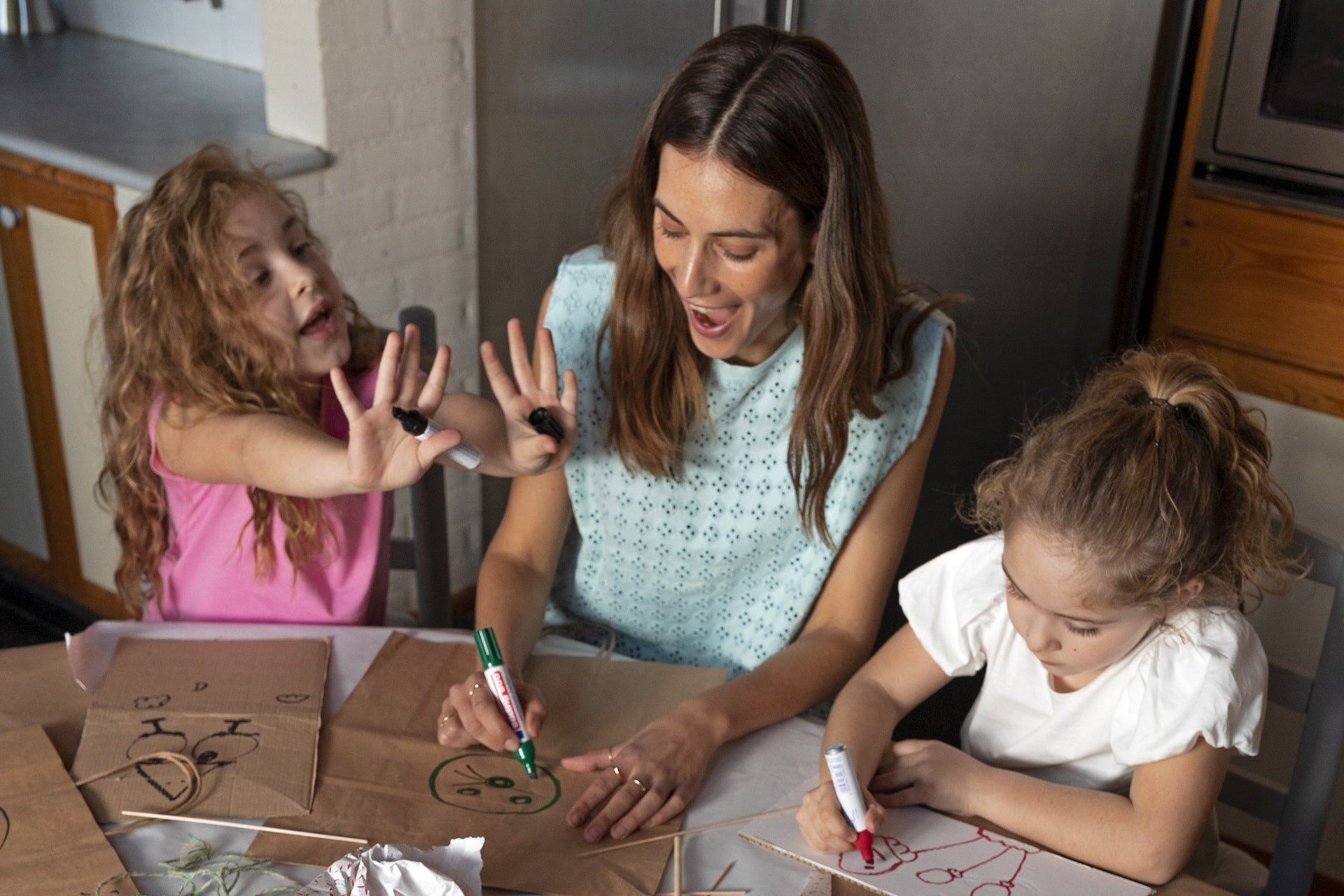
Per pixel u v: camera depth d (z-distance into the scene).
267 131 2.19
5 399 2.34
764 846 0.92
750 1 1.89
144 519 1.35
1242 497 0.93
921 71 1.77
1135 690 0.99
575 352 1.27
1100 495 0.89
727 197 0.98
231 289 1.24
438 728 1.02
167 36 2.66
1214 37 1.64
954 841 0.94
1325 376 1.70
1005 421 1.83
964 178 1.78
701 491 1.26
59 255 2.12
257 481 1.19
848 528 1.24
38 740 0.96
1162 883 0.91
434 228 2.37
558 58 2.19
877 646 2.04
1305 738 1.14
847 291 1.06
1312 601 1.77
